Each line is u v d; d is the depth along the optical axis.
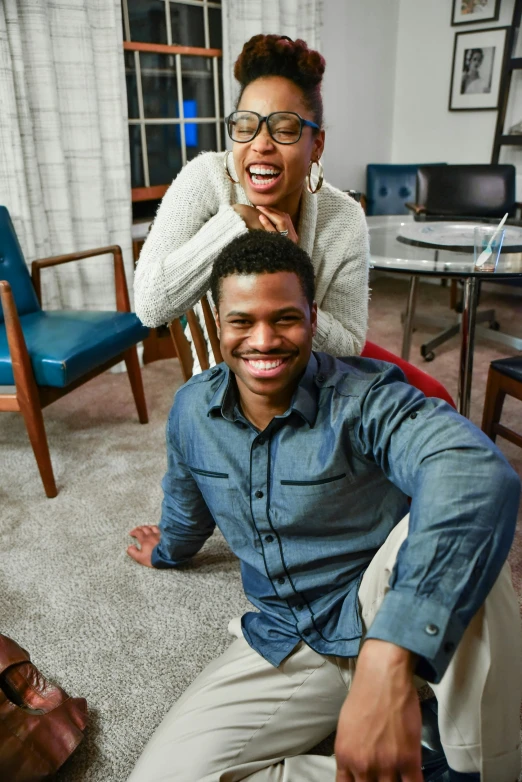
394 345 3.13
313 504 0.86
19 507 1.80
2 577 1.50
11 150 2.26
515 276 1.70
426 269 1.75
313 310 0.86
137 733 1.09
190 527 1.25
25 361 1.71
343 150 4.21
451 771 0.78
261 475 0.88
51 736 1.00
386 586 0.78
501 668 0.70
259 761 0.87
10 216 2.23
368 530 0.90
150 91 3.01
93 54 2.43
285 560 0.91
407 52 4.28
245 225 1.06
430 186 3.06
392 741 0.56
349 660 0.90
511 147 3.93
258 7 2.91
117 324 2.05
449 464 0.67
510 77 3.62
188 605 1.40
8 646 1.10
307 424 0.85
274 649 0.94
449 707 0.72
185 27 3.05
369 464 0.86
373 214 4.05
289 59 0.98
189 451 0.96
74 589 1.46
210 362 1.36
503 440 2.15
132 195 3.02
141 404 2.29
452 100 4.11
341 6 3.79
